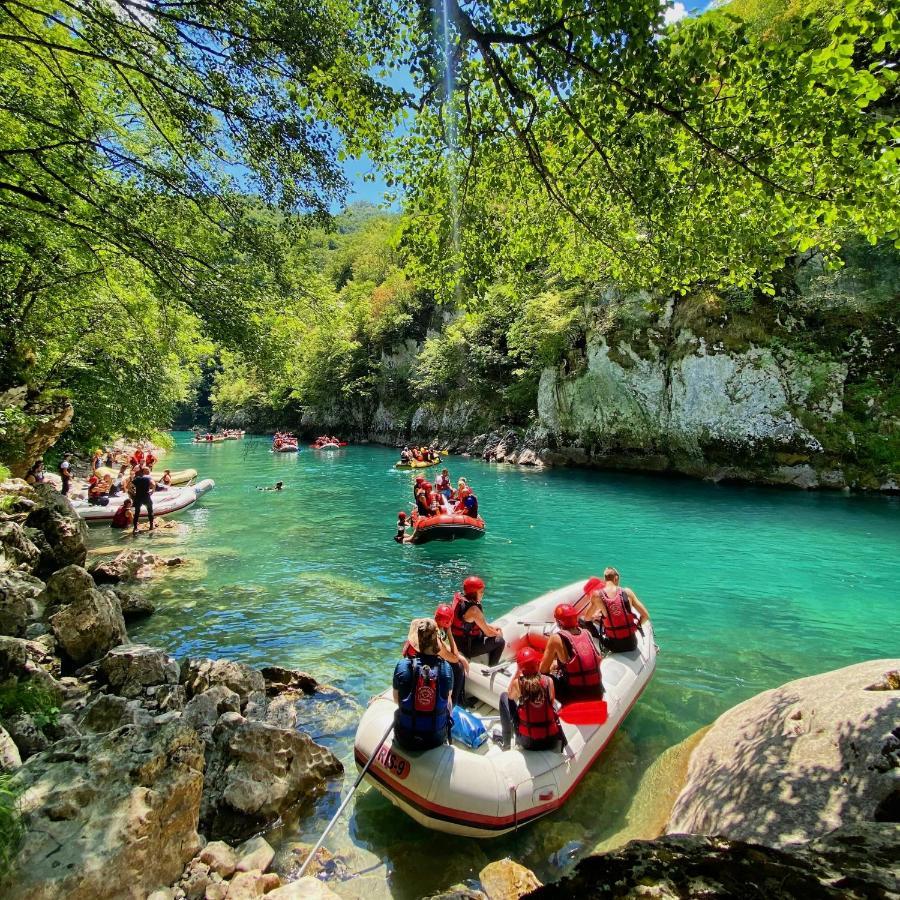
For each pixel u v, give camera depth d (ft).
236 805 11.24
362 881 10.03
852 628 21.58
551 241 20.49
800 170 12.39
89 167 21.95
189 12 17.12
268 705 15.25
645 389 66.49
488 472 73.31
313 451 112.37
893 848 4.72
